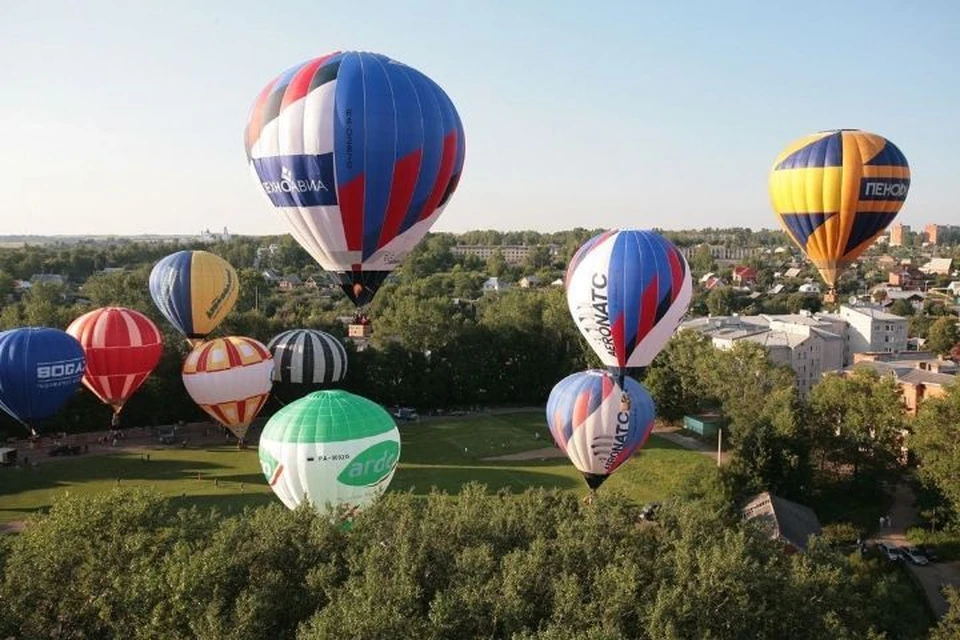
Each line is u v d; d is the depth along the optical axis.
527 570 23.66
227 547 24.70
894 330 99.12
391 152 31.05
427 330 82.50
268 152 31.80
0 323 80.75
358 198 31.55
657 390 70.94
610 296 36.62
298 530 26.52
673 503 32.31
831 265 46.47
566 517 28.98
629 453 43.00
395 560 24.09
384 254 33.53
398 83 31.55
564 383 44.44
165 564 23.91
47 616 24.08
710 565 24.23
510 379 85.88
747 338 86.88
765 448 49.41
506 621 21.67
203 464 58.25
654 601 23.05
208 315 64.31
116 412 58.22
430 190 32.62
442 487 53.72
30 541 25.88
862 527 48.25
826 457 55.84
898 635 32.81
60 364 49.97
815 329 89.56
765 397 61.22
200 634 21.06
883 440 53.75
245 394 58.78
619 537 27.52
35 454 60.50
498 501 30.53
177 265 63.53
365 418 35.81
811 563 28.84
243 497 50.09
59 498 28.98
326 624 20.28
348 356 78.31
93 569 24.08
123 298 107.00
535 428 73.12
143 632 22.02
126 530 26.34
